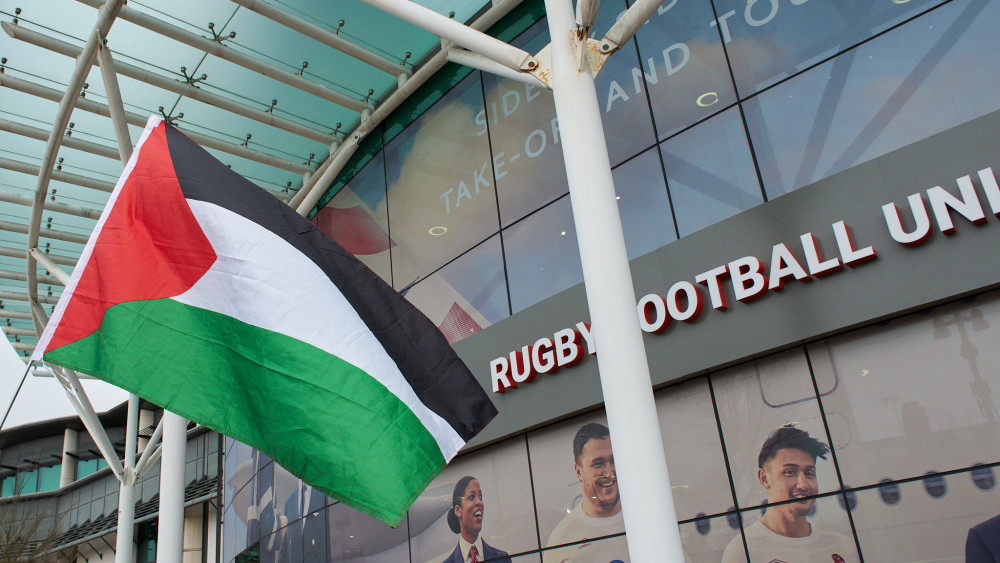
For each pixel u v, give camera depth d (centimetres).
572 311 1165
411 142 1659
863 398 870
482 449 1301
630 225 1152
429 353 673
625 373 602
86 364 564
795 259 916
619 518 1077
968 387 803
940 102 890
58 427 5291
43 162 1612
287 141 1848
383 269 1648
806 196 931
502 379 1234
